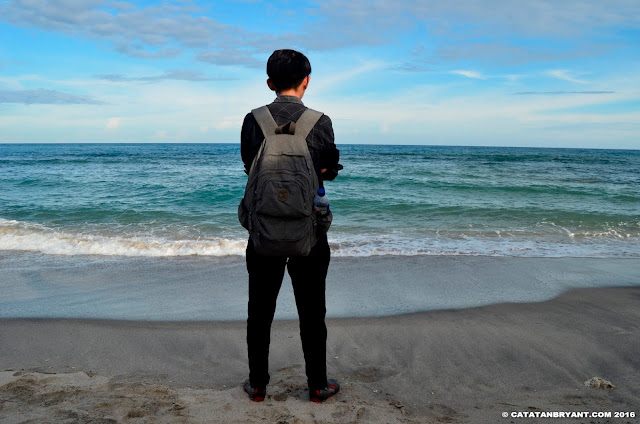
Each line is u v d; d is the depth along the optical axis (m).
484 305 4.27
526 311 4.10
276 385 2.57
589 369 2.89
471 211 11.01
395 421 2.18
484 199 13.20
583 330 3.59
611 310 4.13
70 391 2.42
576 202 12.86
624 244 7.59
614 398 2.49
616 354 3.11
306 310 2.32
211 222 9.27
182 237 7.74
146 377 2.72
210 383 2.64
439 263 6.00
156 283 5.02
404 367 2.92
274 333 3.49
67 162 31.39
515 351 3.18
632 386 2.64
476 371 2.86
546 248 7.16
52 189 14.76
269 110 2.16
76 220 9.45
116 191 14.19
